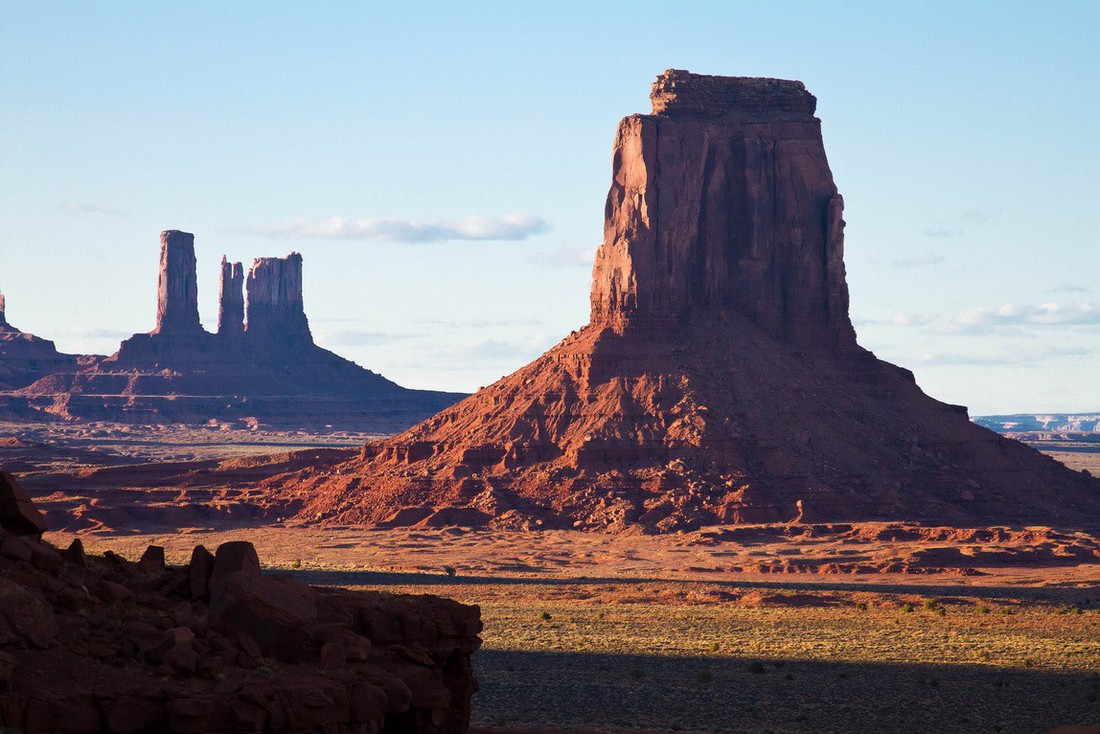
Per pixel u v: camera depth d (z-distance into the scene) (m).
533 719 132.00
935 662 178.25
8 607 67.00
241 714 66.00
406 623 80.56
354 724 70.62
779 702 146.75
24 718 61.75
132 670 67.19
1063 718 139.25
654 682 157.88
